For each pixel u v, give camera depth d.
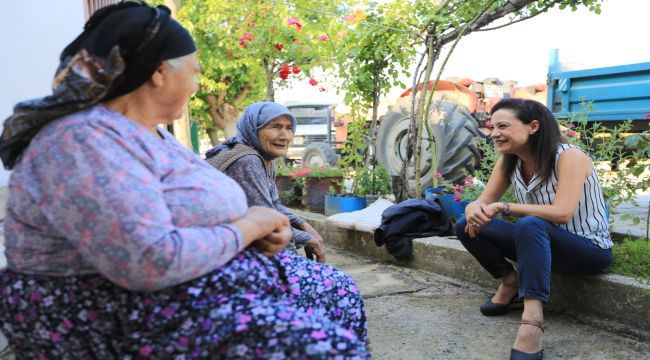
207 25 9.70
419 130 4.55
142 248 1.08
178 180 1.24
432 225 4.06
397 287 3.50
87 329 1.17
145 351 1.18
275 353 1.12
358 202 5.18
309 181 6.03
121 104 1.27
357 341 1.16
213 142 15.58
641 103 6.33
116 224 1.08
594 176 2.63
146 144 1.20
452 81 7.59
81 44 1.23
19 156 1.22
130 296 1.17
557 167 2.53
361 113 6.01
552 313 2.89
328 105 16.05
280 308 1.20
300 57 7.63
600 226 2.63
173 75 1.29
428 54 4.51
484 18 4.30
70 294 1.17
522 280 2.38
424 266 3.85
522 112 2.53
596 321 2.71
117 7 1.26
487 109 7.76
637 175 3.44
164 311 1.18
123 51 1.19
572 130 4.21
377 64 5.22
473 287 3.41
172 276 1.13
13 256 1.18
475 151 5.79
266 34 7.43
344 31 5.83
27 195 1.13
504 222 2.79
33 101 1.13
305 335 1.13
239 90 14.15
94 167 1.09
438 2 4.50
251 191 2.32
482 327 2.75
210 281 1.23
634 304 2.60
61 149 1.10
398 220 3.98
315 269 1.66
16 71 3.95
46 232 1.15
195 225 1.24
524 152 2.62
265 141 2.52
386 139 6.74
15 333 1.21
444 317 2.91
